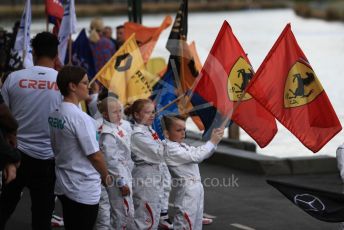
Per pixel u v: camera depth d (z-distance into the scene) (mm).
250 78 29750
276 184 26344
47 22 39406
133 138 27250
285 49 27781
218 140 27125
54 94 26938
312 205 25609
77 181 23156
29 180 27078
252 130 29500
